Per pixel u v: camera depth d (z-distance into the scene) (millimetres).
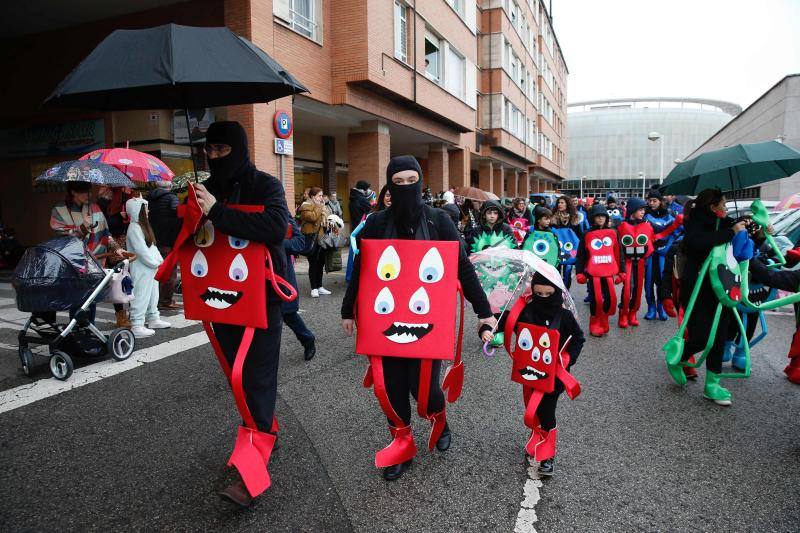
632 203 7336
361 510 2797
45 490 2945
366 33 12742
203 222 2846
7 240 12688
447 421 3996
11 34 13453
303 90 2924
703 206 4469
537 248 6891
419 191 2982
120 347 5246
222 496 2604
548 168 43812
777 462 3387
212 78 2465
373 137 15758
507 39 28062
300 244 5156
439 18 18047
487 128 27375
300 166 17344
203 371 4941
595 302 6770
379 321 2910
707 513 2816
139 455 3350
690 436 3773
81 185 5473
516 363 3295
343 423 3895
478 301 3066
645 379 5062
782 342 6504
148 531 2586
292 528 2623
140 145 12180
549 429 3240
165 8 11523
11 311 7660
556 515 2783
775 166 4973
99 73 2541
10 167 14516
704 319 4406
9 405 4137
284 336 6430
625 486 3084
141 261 6078
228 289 2811
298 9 12031
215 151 2768
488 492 2998
